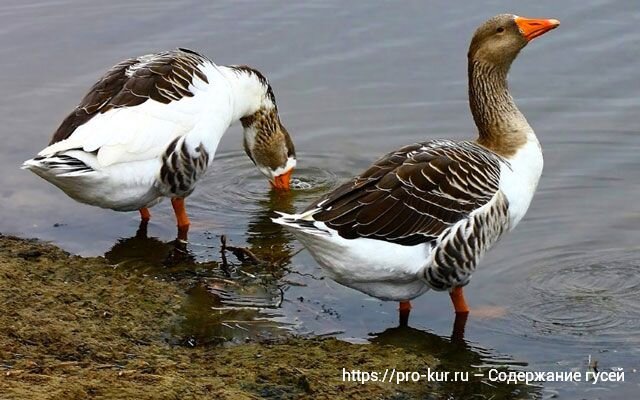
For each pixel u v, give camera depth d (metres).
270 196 13.41
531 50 16.09
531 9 17.06
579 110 14.67
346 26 17.08
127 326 9.09
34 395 7.04
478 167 9.70
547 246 11.47
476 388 8.71
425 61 16.03
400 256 9.32
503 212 9.88
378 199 9.31
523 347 9.50
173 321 9.37
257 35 16.91
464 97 15.23
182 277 10.65
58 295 9.45
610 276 10.75
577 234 11.72
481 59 10.66
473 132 14.47
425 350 9.45
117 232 12.04
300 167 14.08
